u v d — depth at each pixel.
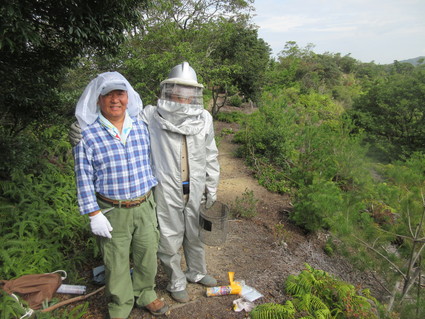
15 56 3.31
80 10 2.94
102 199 2.02
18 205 3.51
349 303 2.63
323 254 4.30
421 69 14.74
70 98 4.98
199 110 2.21
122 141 1.99
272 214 5.38
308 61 43.03
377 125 14.30
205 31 10.85
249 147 9.14
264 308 2.49
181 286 2.58
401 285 3.66
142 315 2.44
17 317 2.15
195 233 2.51
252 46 16.30
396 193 3.74
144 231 2.15
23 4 2.69
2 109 3.77
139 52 8.96
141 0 3.58
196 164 2.29
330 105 21.16
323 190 4.69
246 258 3.62
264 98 11.76
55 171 4.72
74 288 2.62
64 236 3.37
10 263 2.66
